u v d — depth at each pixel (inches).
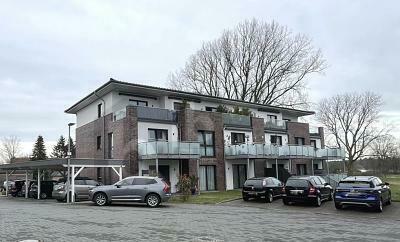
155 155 1050.7
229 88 1962.4
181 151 1100.5
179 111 1216.8
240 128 1366.9
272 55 1881.2
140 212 638.5
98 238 379.2
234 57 1937.7
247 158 1259.2
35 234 401.4
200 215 602.2
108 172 1159.0
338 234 434.3
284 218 588.1
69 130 1208.2
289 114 1817.2
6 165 1278.3
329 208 767.7
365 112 2316.7
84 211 651.5
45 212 632.4
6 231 421.7
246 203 876.0
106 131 1220.5
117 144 1144.2
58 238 378.0
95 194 788.6
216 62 1980.8
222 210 698.8
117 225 471.8
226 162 1294.3
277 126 1549.0
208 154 1253.1
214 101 1414.9
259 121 1439.5
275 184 943.0
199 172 1214.9
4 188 1798.7
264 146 1312.7
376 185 719.7
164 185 783.7
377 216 647.8
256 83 1902.1
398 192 1035.9
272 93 1894.7
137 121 1111.6
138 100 1249.4
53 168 1202.0
